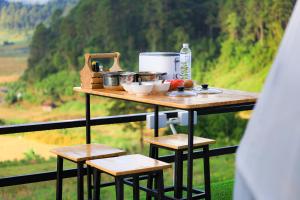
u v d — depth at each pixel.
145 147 10.60
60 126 3.94
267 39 11.09
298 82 0.67
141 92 3.21
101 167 2.88
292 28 0.70
